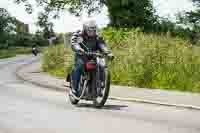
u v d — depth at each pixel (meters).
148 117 10.15
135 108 11.75
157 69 17.72
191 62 17.41
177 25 36.94
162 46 18.17
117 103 12.94
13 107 11.78
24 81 22.41
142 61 17.98
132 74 17.92
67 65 23.69
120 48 19.58
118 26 34.53
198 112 11.08
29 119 9.76
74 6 35.44
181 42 18.80
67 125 9.00
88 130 8.44
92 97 11.63
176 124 9.18
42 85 19.19
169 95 14.43
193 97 13.81
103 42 11.71
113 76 18.70
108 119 9.78
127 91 15.76
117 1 34.16
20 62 50.06
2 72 30.94
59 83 19.28
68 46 26.30
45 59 29.86
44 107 11.81
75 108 11.65
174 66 17.50
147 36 19.30
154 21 35.34
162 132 8.23
